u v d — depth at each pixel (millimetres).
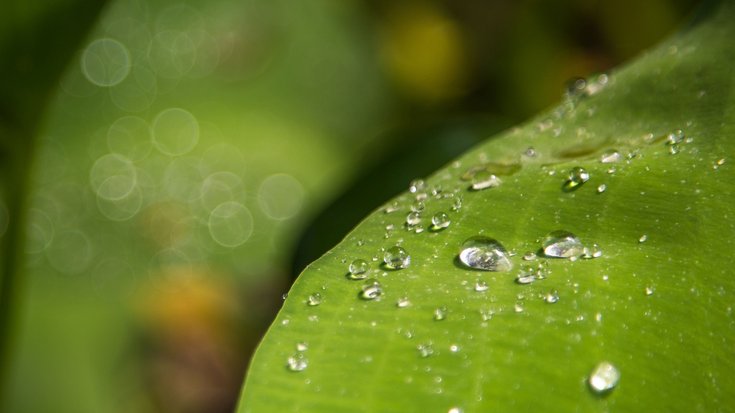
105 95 768
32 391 541
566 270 220
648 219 229
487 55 536
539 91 506
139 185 724
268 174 722
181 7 809
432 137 341
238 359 471
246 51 787
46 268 677
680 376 207
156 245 699
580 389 204
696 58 272
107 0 309
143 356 491
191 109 765
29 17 303
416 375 204
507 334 209
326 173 720
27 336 576
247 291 487
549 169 244
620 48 481
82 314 613
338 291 217
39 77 311
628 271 219
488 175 246
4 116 313
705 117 254
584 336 209
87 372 560
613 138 258
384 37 579
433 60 554
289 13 790
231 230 700
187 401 465
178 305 478
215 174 727
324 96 752
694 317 213
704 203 231
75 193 714
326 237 317
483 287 217
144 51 789
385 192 326
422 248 226
